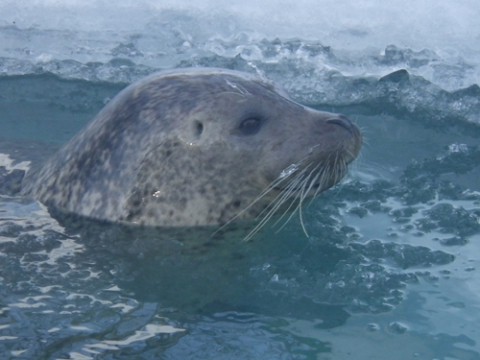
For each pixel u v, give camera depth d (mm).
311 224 7348
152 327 5883
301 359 5602
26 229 7176
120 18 11648
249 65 10602
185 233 7199
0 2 11914
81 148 7684
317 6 11547
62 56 11016
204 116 7262
